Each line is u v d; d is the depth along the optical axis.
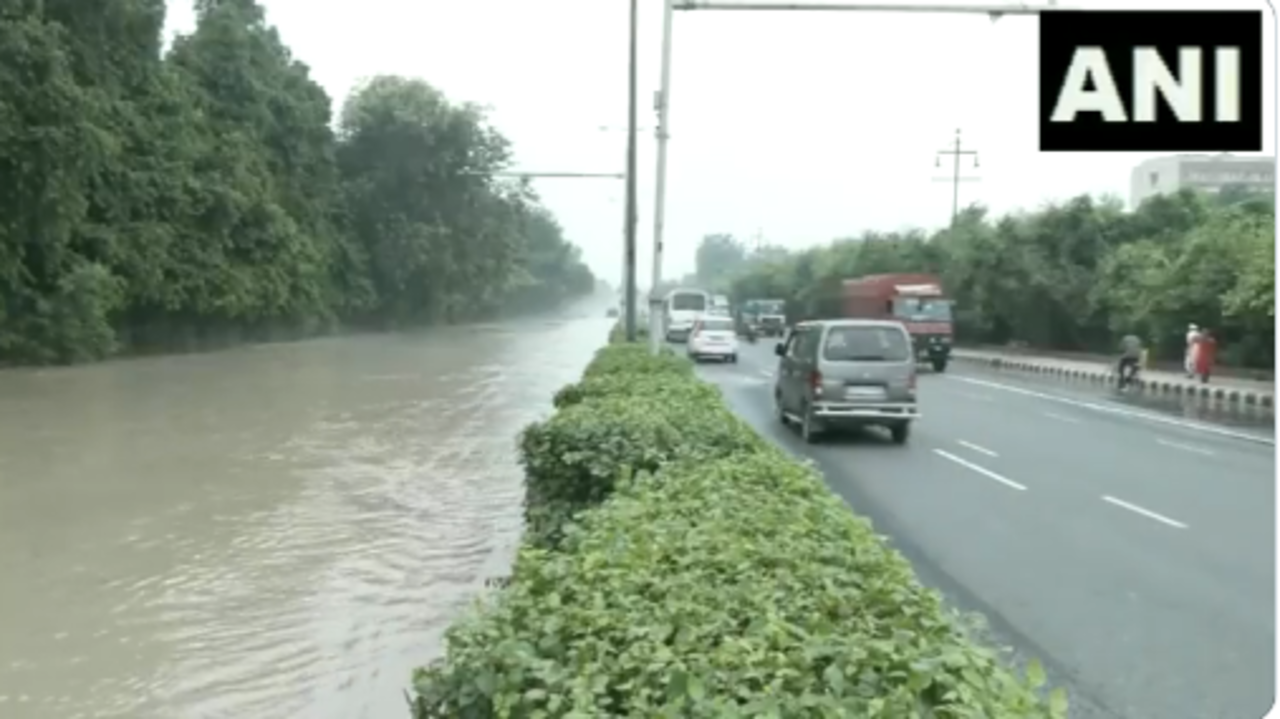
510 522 12.41
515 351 49.09
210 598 9.31
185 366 37.25
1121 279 41.59
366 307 61.84
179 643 8.13
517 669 3.52
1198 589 9.00
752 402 25.34
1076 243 47.75
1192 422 22.81
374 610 8.98
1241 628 7.87
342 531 11.94
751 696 3.11
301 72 56.50
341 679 7.41
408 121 62.31
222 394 27.48
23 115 30.62
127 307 40.00
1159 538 11.02
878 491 13.73
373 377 33.62
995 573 9.49
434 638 8.27
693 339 40.56
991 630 7.77
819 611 3.93
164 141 40.72
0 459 16.81
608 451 8.07
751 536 5.09
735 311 83.00
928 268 60.53
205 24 50.38
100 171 36.59
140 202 39.19
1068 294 46.47
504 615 4.00
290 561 10.59
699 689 3.06
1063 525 11.66
